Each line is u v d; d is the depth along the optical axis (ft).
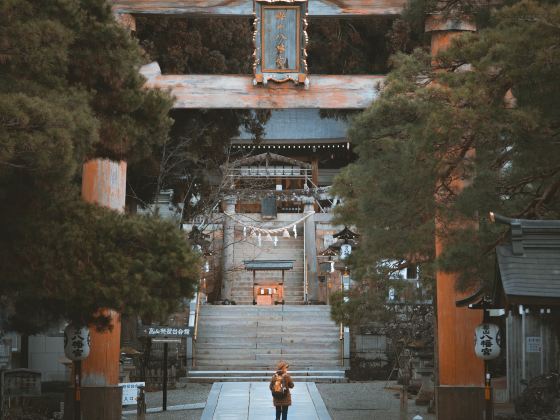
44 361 130.00
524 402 93.61
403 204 68.59
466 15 77.41
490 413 70.13
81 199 61.77
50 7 61.57
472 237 63.05
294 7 92.73
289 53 92.84
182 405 110.42
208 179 152.97
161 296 61.16
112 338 86.94
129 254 61.00
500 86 61.82
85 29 64.08
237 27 130.52
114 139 65.82
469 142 63.72
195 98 93.25
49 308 65.46
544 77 58.23
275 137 222.89
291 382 89.61
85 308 61.41
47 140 51.88
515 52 58.29
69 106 58.39
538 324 89.76
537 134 59.67
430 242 78.95
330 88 93.40
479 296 64.59
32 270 58.54
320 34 150.92
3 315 75.97
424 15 81.56
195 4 92.53
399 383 126.11
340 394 120.37
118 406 86.69
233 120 135.64
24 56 56.80
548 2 63.82
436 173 65.16
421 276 98.27
